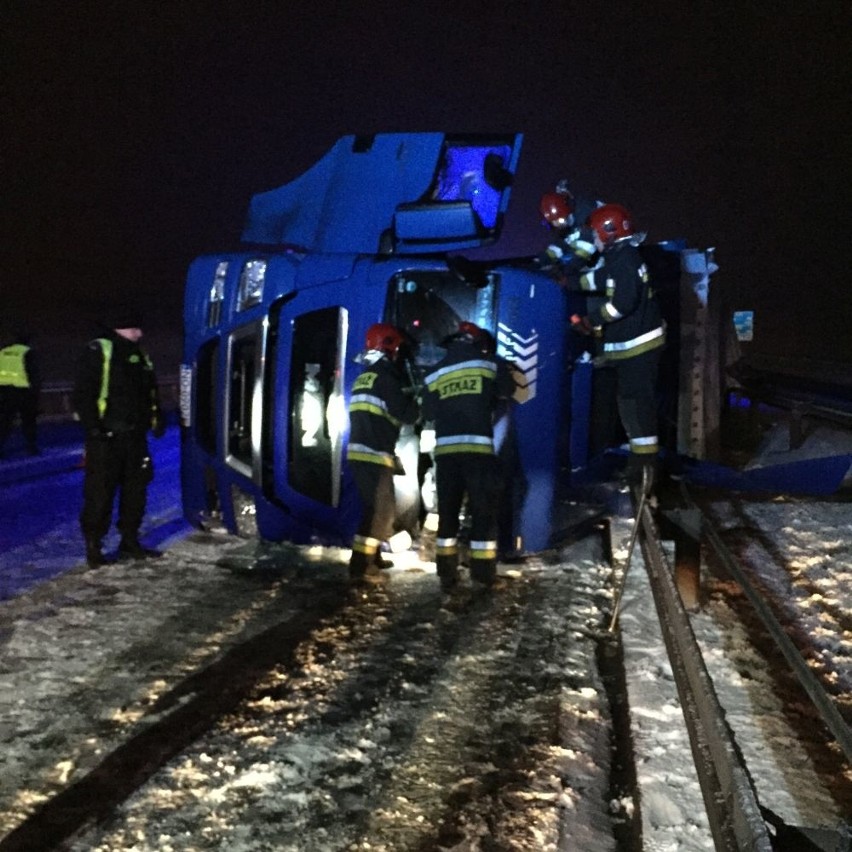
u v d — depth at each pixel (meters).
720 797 2.41
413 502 6.10
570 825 3.04
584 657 4.54
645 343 5.29
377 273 5.95
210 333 6.63
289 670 4.39
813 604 5.24
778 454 9.65
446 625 5.05
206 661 4.51
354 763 3.48
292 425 6.22
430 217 6.38
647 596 5.30
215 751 3.58
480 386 5.52
